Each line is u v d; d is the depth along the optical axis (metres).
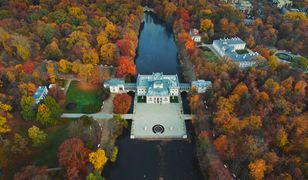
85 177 190.75
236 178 193.88
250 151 193.25
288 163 188.25
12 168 199.62
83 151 196.62
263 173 184.12
